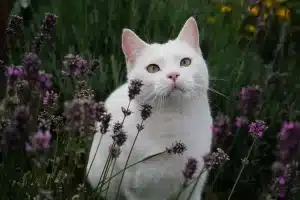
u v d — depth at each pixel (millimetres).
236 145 1011
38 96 727
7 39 994
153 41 1191
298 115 1029
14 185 799
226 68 1102
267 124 1053
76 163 904
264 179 997
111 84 1103
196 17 1239
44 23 846
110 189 875
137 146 800
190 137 802
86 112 688
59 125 845
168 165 795
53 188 843
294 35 1289
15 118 634
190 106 796
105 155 850
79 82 858
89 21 1239
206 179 941
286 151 739
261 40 1227
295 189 799
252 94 844
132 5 1236
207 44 1193
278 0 1271
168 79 769
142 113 735
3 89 862
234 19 1322
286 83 1145
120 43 1188
